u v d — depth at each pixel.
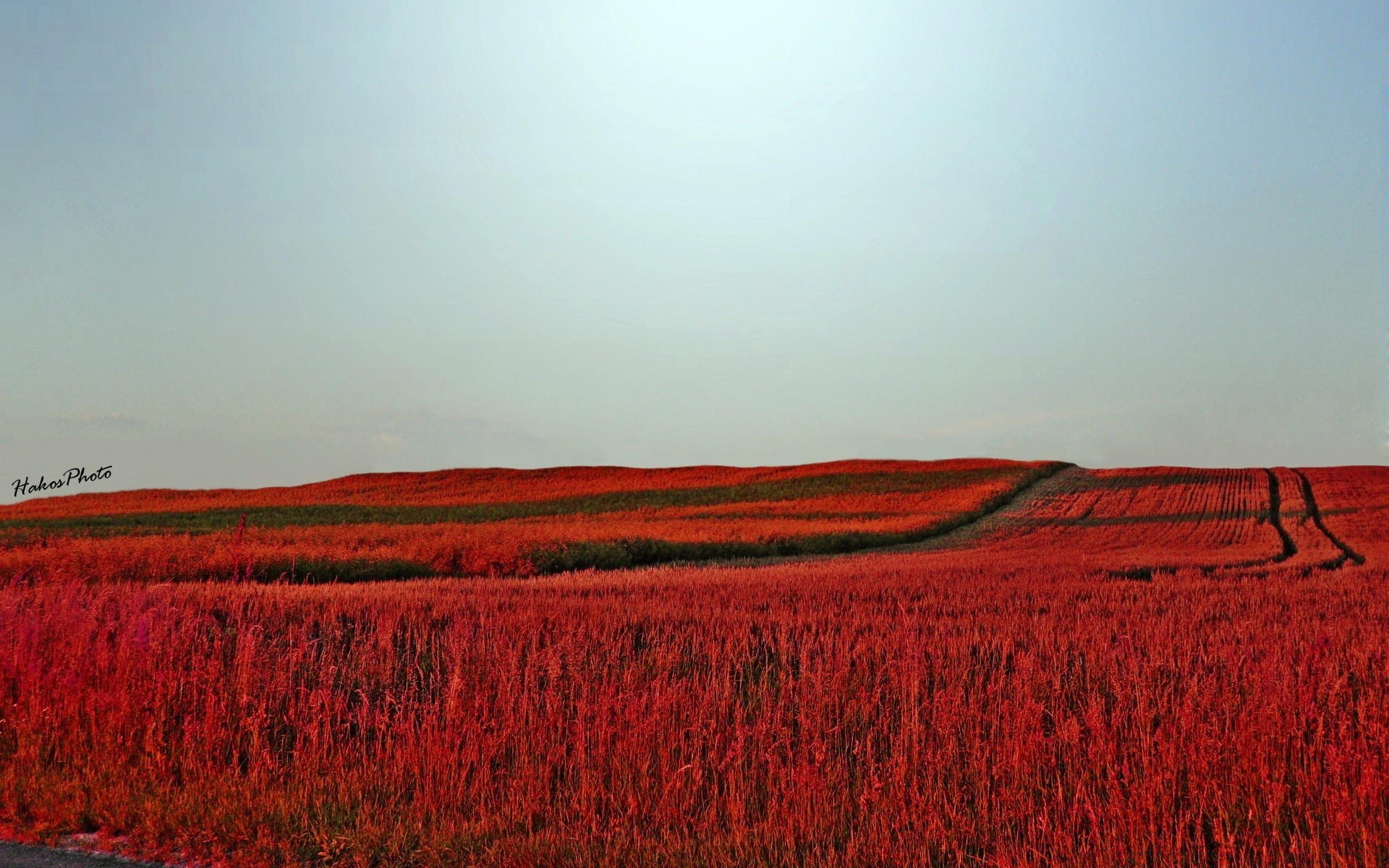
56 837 5.54
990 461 94.12
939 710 7.21
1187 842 5.25
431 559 30.58
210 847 5.39
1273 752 6.24
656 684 7.73
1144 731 6.72
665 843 5.39
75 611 9.50
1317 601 18.03
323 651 10.02
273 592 15.34
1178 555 36.94
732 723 7.47
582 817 5.75
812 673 8.82
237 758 6.88
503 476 98.38
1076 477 84.38
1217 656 9.69
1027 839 5.39
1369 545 46.06
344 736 7.40
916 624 11.60
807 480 85.06
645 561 36.69
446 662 9.16
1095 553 39.91
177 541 31.28
